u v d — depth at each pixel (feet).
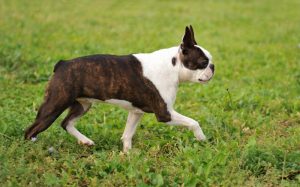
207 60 23.94
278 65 43.37
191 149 23.50
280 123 29.37
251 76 40.01
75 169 21.98
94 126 27.63
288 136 26.58
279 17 67.15
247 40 53.62
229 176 21.38
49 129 26.37
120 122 28.53
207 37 54.29
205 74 23.94
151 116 29.58
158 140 25.85
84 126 27.53
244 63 44.04
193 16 65.62
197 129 24.26
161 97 23.67
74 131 25.05
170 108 24.02
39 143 23.86
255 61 44.65
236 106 32.14
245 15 68.03
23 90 34.78
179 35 54.44
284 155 23.06
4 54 41.91
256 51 48.55
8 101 31.96
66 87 23.06
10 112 29.37
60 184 20.81
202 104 33.06
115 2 73.00
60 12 63.87
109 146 25.25
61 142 24.91
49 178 20.81
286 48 49.78
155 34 54.49
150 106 23.88
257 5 76.18
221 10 71.00
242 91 34.63
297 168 22.31
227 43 51.57
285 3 78.69
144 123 28.43
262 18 66.33
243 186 20.71
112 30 55.57
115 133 26.84
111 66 23.35
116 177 21.26
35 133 23.62
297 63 43.83
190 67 23.84
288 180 21.58
